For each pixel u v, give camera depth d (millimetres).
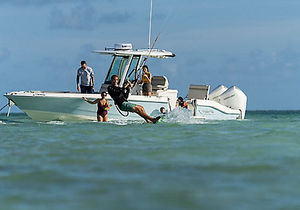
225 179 19484
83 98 51406
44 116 52125
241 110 66188
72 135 36125
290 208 15555
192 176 20000
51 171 21000
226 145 29625
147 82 56812
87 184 18578
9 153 26516
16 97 50875
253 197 16781
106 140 32656
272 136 35031
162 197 16750
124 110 49188
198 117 60062
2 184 18656
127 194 17109
